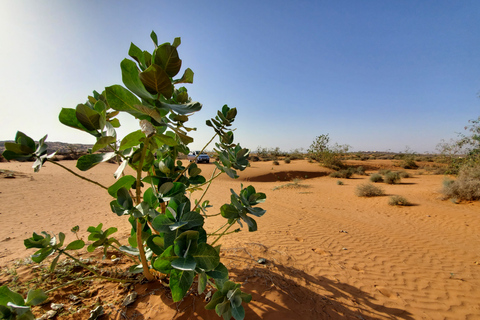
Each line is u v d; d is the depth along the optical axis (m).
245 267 3.17
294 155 53.34
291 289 2.74
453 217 7.93
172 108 1.40
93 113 1.47
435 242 5.67
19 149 1.55
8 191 11.24
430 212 8.71
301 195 13.48
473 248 5.30
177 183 1.89
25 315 1.40
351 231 6.30
